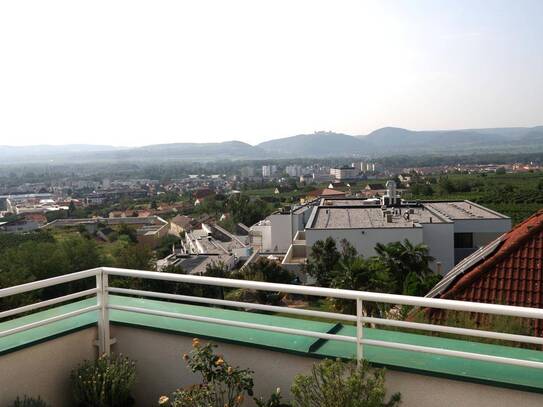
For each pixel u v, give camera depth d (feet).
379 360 10.89
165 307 14.51
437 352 10.04
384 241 110.22
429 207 144.15
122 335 13.97
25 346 12.30
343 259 97.66
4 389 12.09
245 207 331.16
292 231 183.73
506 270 26.63
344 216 132.36
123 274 13.26
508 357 10.54
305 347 11.69
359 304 10.67
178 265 145.59
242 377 11.38
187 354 12.75
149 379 13.65
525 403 9.79
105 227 307.17
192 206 443.73
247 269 116.16
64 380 13.26
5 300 41.91
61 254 130.31
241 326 11.94
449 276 37.11
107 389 12.75
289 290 11.08
